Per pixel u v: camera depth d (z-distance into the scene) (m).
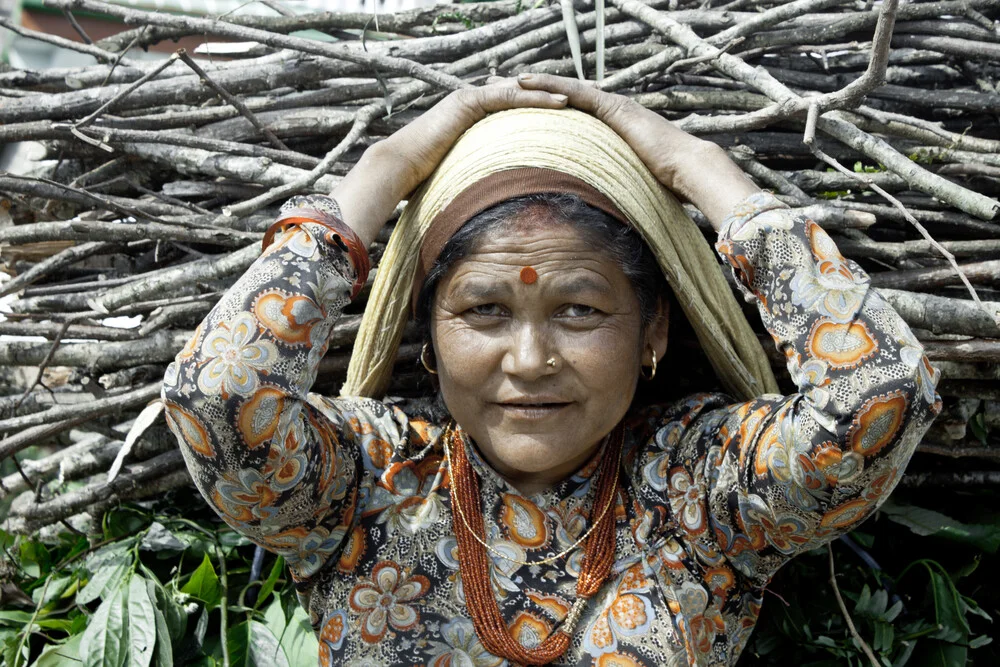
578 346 1.16
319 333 1.14
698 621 1.21
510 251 1.14
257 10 2.46
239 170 1.52
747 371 1.37
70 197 1.55
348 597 1.21
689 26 1.56
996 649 1.63
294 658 1.42
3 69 1.76
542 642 1.18
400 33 1.75
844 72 1.64
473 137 1.24
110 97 1.60
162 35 1.75
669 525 1.23
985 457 1.61
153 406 1.49
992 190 1.53
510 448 1.18
